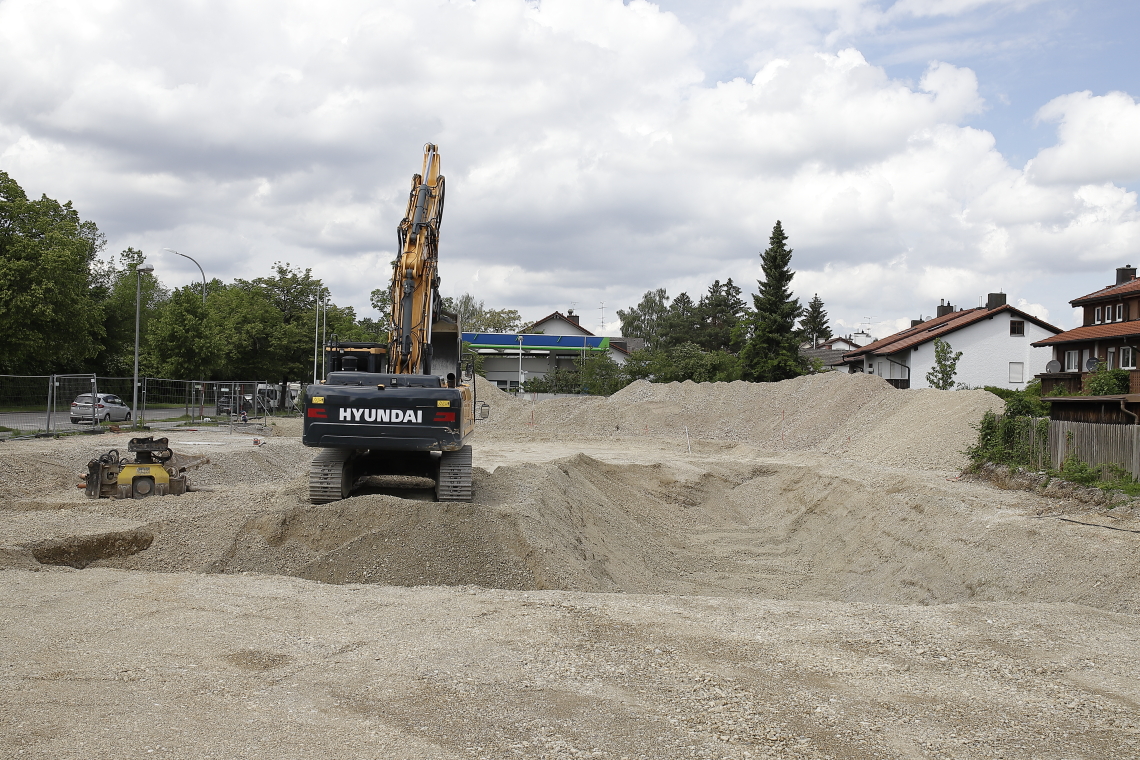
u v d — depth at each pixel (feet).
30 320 113.50
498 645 22.36
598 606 27.32
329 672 19.66
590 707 17.97
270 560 35.12
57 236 117.39
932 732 17.34
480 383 153.99
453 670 20.10
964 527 49.49
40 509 41.68
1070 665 22.33
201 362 142.00
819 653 22.74
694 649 22.65
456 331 51.01
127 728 15.75
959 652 23.22
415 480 54.24
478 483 53.47
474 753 15.31
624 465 82.69
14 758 14.15
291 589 28.40
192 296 143.74
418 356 45.83
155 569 33.86
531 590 32.40
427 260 46.65
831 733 17.06
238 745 15.20
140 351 177.37
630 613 26.45
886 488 63.52
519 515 40.04
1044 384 124.88
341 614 25.20
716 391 139.85
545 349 229.04
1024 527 45.14
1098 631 25.89
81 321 121.08
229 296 174.09
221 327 166.20
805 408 121.49
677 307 342.64
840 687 20.02
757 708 18.30
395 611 25.77
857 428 104.27
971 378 169.17
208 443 82.99
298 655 20.85
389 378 41.37
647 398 145.38
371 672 19.75
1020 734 17.39
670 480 81.46
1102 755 16.40
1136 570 36.60
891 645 23.72
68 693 17.51
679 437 125.49
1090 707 19.17
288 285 185.68
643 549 58.75
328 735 15.88
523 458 92.99
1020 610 28.37
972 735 17.25
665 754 15.64
